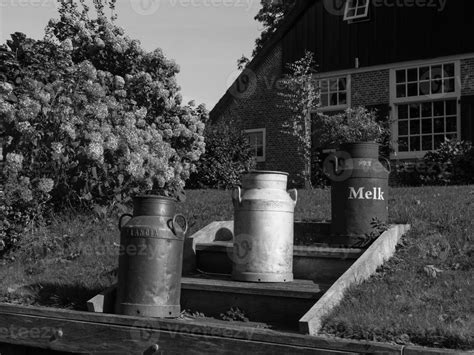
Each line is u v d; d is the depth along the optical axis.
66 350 5.33
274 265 5.73
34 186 7.69
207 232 6.88
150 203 5.46
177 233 5.43
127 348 5.06
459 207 7.37
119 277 5.41
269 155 21.12
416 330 4.39
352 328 4.58
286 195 5.89
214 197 10.48
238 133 18.41
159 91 10.18
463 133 18.00
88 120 8.30
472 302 4.82
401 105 19.33
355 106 19.80
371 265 5.66
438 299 4.97
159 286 5.31
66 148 7.83
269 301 5.35
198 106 11.02
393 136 18.91
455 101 18.44
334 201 6.40
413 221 6.91
